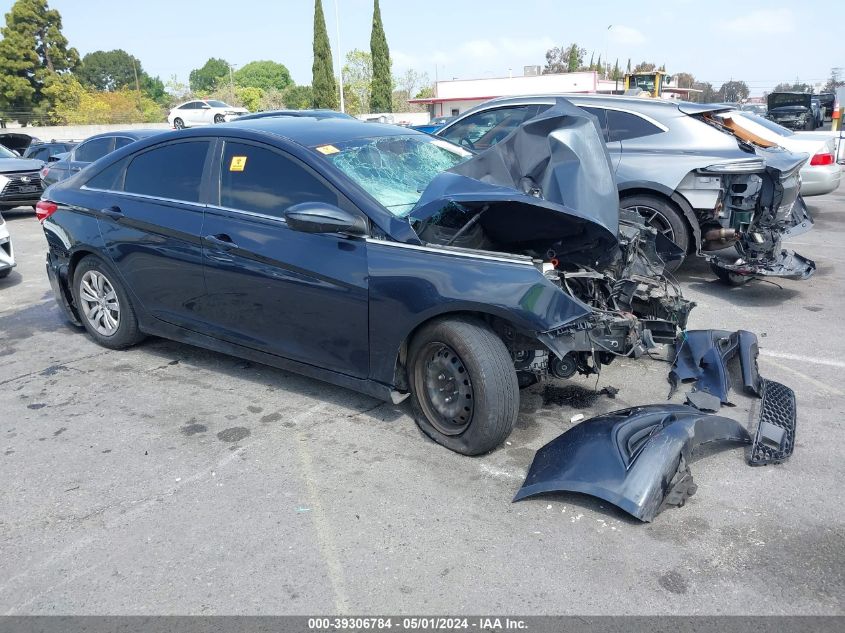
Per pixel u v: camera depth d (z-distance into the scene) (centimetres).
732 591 251
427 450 357
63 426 394
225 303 420
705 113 677
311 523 297
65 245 504
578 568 265
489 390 327
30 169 1343
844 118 2127
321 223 345
